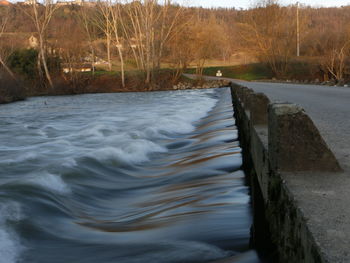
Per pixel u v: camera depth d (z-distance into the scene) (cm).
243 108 1238
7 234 603
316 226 302
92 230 652
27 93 6294
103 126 1991
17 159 1215
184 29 7381
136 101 4494
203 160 1099
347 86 3391
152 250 554
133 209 775
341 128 866
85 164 1057
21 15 8350
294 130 459
